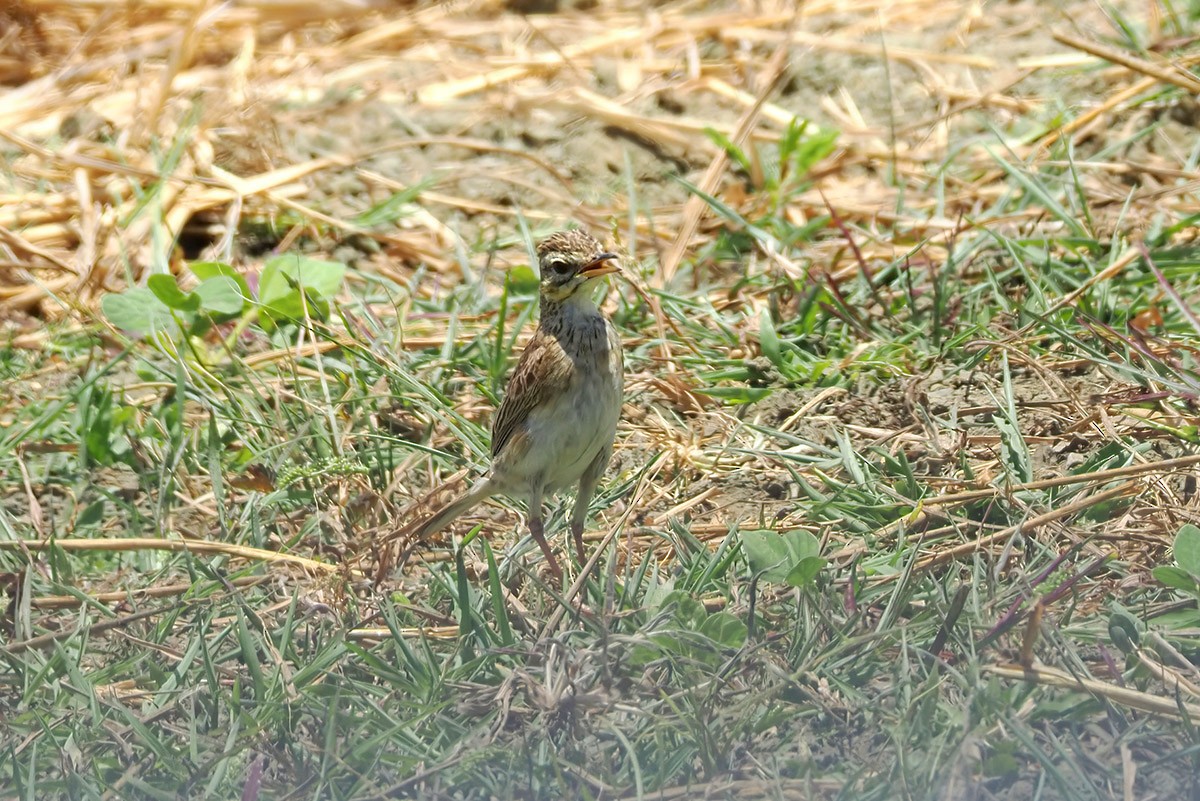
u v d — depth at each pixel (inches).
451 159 640.4
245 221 603.2
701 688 295.4
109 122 665.0
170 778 285.9
